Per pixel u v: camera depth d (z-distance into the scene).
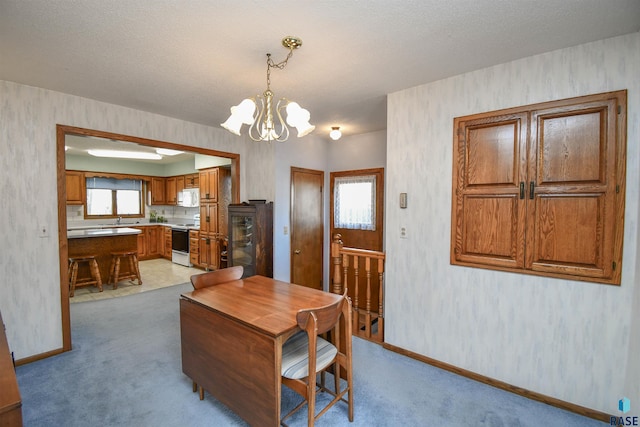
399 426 1.91
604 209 1.95
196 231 6.46
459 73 2.45
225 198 5.96
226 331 1.86
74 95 2.92
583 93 2.00
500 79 2.29
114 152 6.07
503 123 2.29
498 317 2.34
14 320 2.63
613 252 1.93
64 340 2.84
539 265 2.17
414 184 2.75
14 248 2.63
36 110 2.72
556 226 2.11
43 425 1.90
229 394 1.86
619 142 1.90
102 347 2.94
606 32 1.85
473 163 2.44
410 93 2.76
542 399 2.17
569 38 1.92
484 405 2.13
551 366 2.14
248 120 1.81
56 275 2.82
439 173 2.61
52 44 1.98
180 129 3.78
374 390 2.29
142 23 1.75
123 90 2.80
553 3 1.56
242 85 2.69
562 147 2.08
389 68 2.35
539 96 2.14
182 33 1.86
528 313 2.22
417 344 2.76
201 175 6.28
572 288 2.06
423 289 2.71
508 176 2.28
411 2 1.56
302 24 1.76
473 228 2.45
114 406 2.08
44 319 2.76
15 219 2.63
